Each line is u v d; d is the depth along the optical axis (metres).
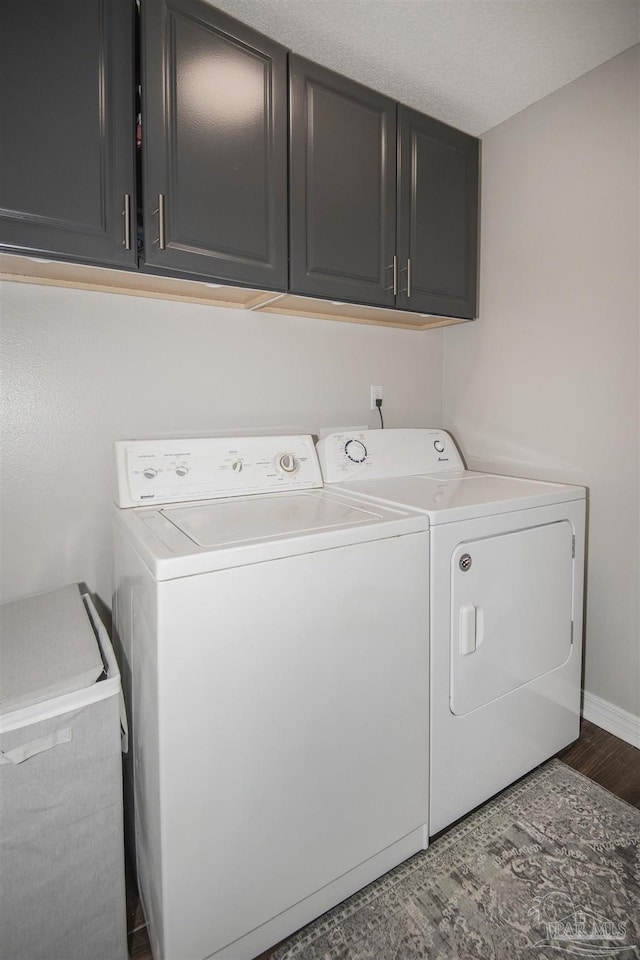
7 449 1.40
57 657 1.00
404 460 1.94
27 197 1.06
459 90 1.80
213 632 0.92
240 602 0.95
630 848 1.32
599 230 1.72
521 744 1.53
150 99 1.18
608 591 1.78
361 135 1.58
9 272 1.32
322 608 1.06
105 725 0.97
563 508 1.59
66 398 1.47
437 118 1.96
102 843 0.99
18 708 0.87
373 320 2.06
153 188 1.20
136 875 1.22
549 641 1.59
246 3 1.38
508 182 2.01
